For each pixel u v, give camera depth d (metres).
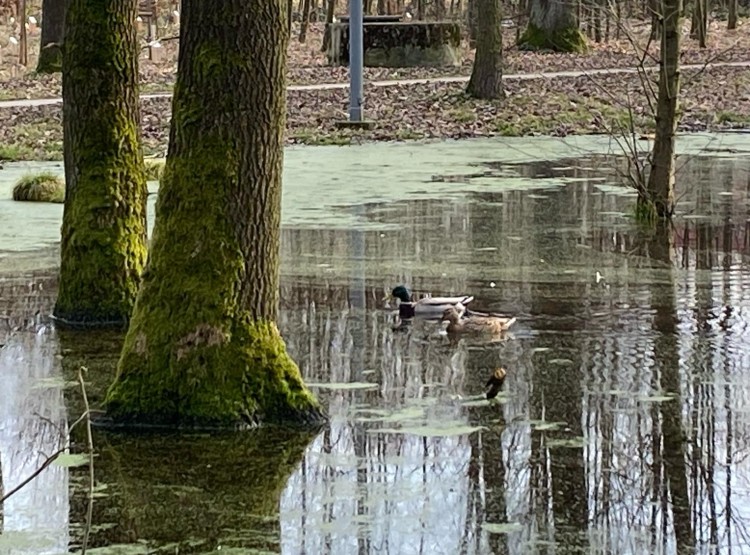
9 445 6.79
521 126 25.02
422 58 36.53
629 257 12.23
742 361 8.34
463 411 7.32
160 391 7.08
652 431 6.91
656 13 14.25
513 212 15.02
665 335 9.09
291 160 20.81
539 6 39.03
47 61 33.50
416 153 21.72
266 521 5.70
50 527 5.62
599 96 27.97
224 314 7.11
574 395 7.61
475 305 10.14
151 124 23.77
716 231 13.59
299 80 32.69
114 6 9.78
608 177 18.19
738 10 53.50
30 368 8.38
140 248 9.96
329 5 40.81
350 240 13.19
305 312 10.01
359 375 8.16
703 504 5.87
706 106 27.19
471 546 5.39
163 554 5.32
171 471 6.36
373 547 5.39
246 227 7.16
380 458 6.52
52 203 16.47
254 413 7.07
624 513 5.75
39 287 11.09
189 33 7.19
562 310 9.96
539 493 6.02
